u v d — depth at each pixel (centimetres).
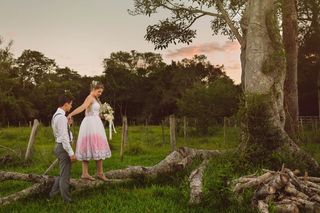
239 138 1316
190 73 8506
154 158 1655
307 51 4878
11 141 2586
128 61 9994
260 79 1376
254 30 1409
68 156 877
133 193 946
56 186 908
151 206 840
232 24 1691
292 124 1583
